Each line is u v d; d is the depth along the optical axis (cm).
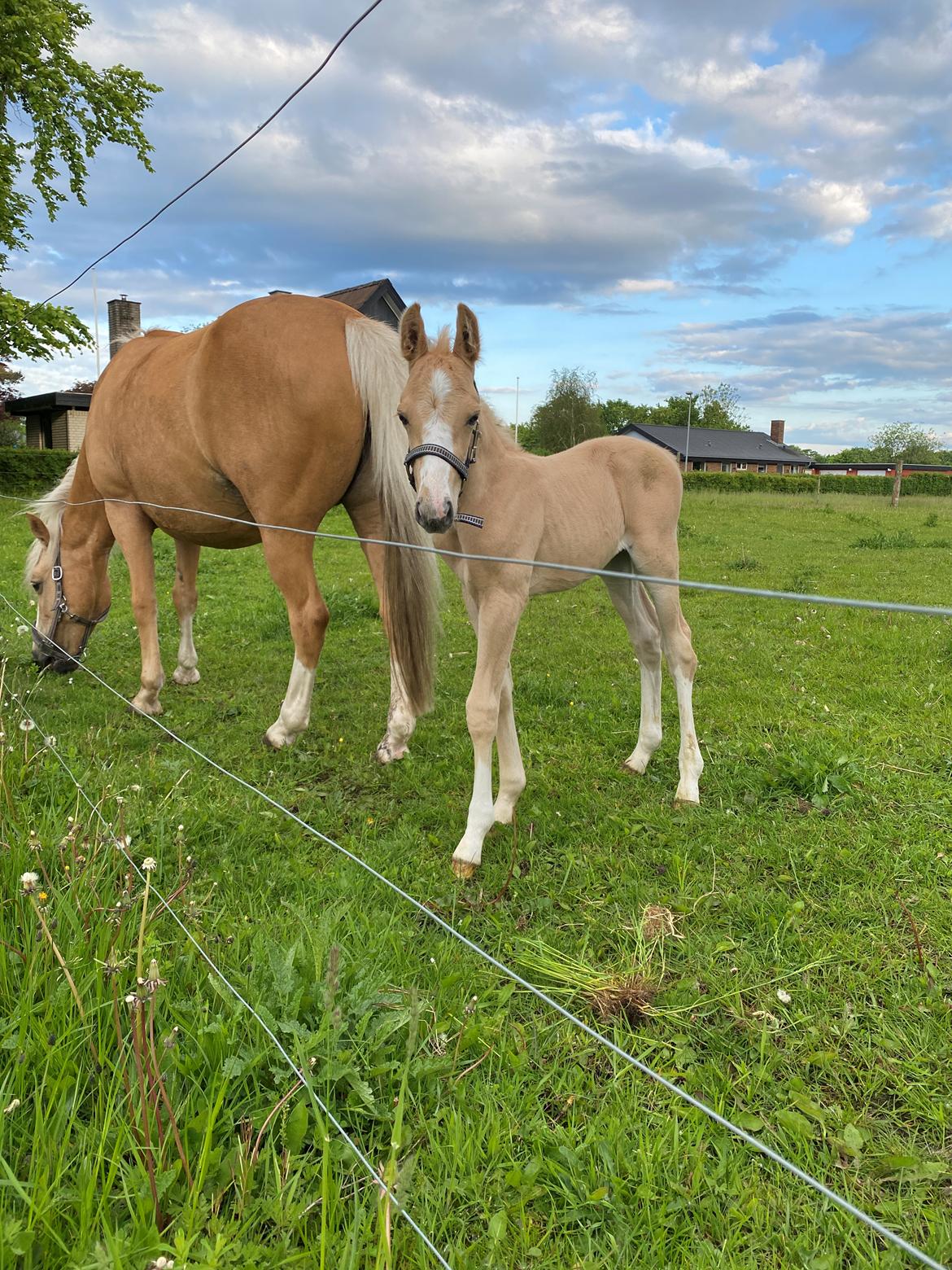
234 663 587
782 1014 222
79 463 499
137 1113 155
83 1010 181
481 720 290
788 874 289
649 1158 168
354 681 546
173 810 315
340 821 335
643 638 377
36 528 511
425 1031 199
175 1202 144
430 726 455
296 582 387
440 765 396
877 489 3947
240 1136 161
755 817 335
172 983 203
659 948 250
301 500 377
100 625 705
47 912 205
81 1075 169
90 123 1819
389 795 366
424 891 282
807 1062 204
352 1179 155
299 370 358
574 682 536
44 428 2995
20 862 235
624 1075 197
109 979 191
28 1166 150
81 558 519
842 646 620
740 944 252
